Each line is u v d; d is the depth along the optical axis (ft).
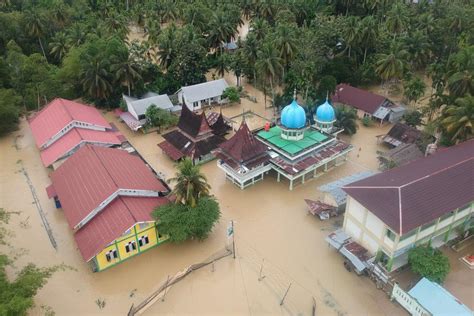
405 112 294.25
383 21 434.30
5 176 235.81
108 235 165.58
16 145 268.82
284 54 311.47
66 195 191.11
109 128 267.59
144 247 179.63
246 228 195.11
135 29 530.27
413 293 147.84
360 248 171.53
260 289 161.89
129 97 308.40
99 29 367.25
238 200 215.72
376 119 298.15
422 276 155.84
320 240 187.21
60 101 273.33
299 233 191.83
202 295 159.33
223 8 454.81
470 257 172.45
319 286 162.71
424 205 157.38
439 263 153.89
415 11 410.52
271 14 438.81
